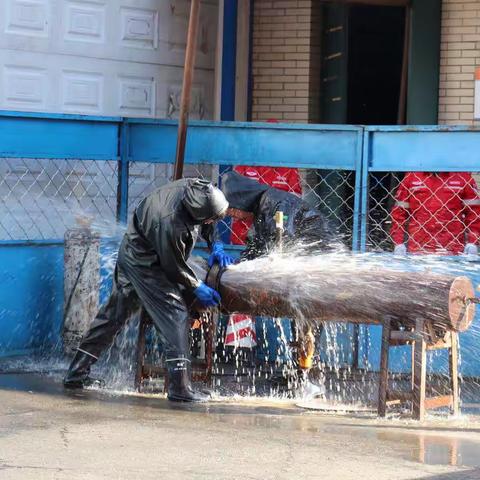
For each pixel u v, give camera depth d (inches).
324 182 536.1
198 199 399.2
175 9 597.3
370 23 658.8
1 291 487.5
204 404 411.5
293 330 450.3
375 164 477.1
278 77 624.1
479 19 600.7
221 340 492.4
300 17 618.8
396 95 676.1
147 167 573.6
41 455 328.8
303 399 428.8
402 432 371.6
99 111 574.9
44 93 556.4
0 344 488.7
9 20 544.1
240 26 620.1
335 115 639.1
